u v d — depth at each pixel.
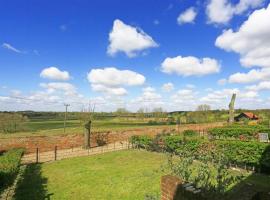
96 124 50.16
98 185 14.44
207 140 20.25
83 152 26.33
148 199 10.77
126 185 14.21
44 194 13.04
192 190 5.39
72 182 15.18
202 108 79.19
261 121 49.88
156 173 16.42
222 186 7.07
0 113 36.81
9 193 12.50
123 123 54.38
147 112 71.81
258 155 15.70
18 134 29.67
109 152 26.31
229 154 17.14
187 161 9.50
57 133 30.12
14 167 12.57
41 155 24.72
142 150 27.17
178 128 42.34
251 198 5.81
